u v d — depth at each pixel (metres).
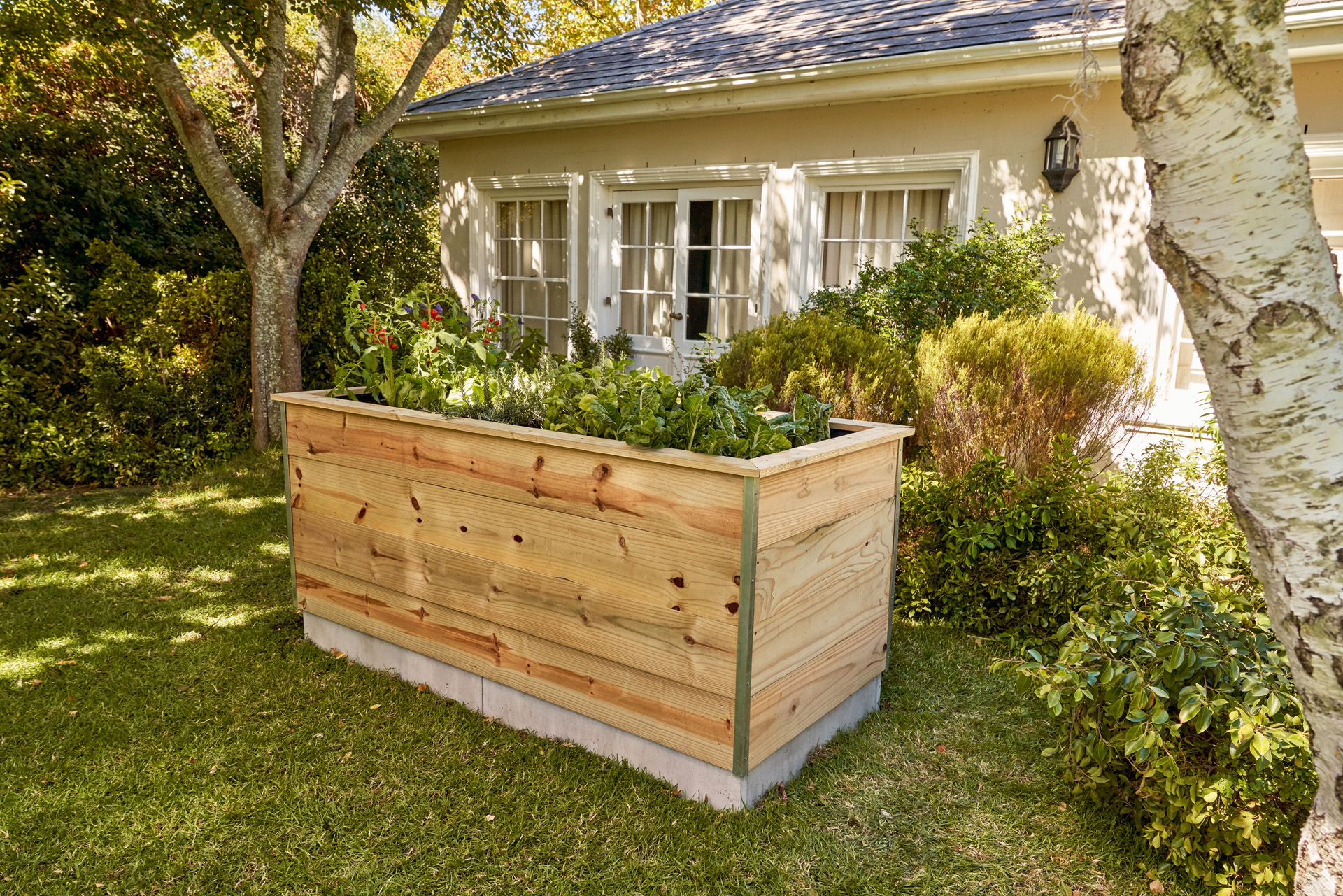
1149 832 2.22
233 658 3.49
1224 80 1.37
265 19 6.37
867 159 6.34
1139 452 5.36
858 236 6.65
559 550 2.67
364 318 3.76
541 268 8.71
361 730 2.92
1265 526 1.51
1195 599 2.30
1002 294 4.98
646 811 2.47
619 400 2.75
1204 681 2.15
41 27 5.77
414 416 2.99
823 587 2.58
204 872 2.23
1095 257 5.52
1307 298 1.41
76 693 3.19
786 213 6.81
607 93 7.04
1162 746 2.06
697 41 7.73
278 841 2.35
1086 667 2.25
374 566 3.28
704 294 7.57
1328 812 1.57
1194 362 5.47
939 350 4.37
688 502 2.32
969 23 5.80
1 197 6.02
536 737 2.88
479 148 8.68
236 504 5.84
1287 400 1.43
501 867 2.26
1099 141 5.41
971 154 5.89
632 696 2.58
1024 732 2.95
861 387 4.48
